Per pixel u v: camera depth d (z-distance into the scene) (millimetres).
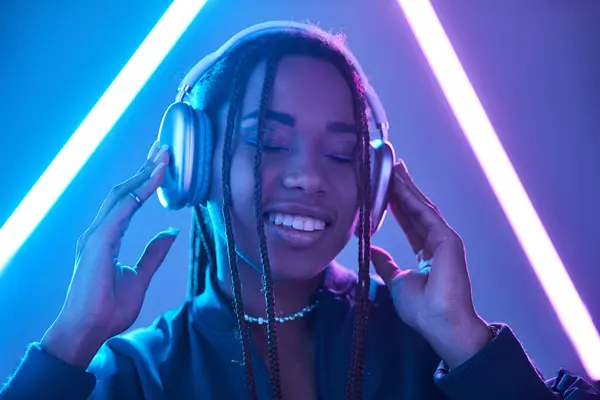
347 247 1638
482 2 1782
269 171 772
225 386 815
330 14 1731
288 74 792
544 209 1726
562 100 1762
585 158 1742
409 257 1642
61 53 1653
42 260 1588
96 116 1638
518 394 772
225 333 833
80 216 1609
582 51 1796
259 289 839
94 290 760
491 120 1746
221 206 799
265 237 754
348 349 852
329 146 795
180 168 788
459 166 1727
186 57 1666
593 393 813
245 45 827
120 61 1656
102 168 1626
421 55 1747
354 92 826
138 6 1672
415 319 828
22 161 1614
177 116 789
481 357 780
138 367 818
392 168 857
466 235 1707
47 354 729
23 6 1660
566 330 1690
